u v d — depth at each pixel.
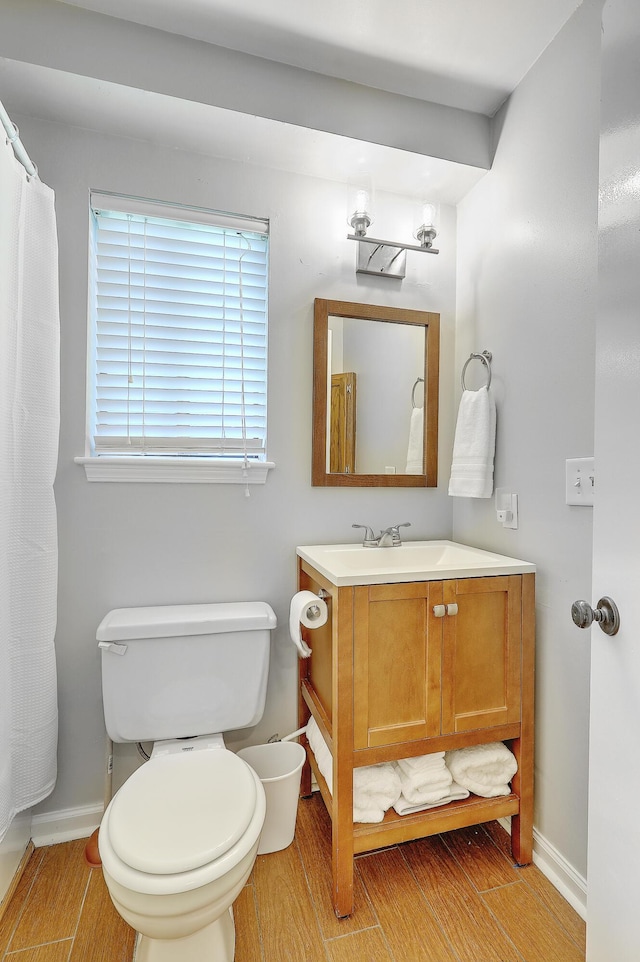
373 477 1.75
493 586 1.31
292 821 1.41
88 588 1.49
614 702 0.85
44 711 1.31
